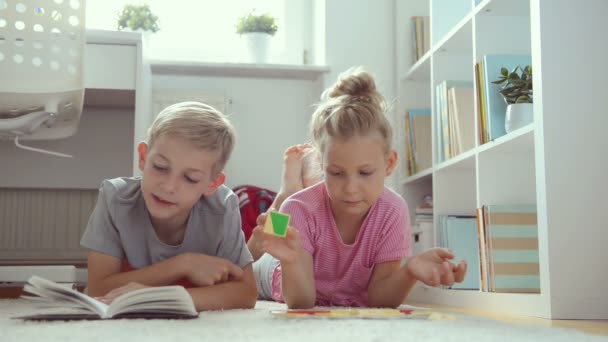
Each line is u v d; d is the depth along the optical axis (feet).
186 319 3.19
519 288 5.52
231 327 2.89
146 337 2.50
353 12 9.06
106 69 6.63
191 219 4.36
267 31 9.04
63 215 8.30
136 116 6.63
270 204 8.18
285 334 2.67
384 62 9.05
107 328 2.76
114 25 9.11
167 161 3.81
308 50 9.72
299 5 9.77
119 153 8.34
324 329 2.85
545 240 4.58
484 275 5.67
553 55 4.69
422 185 8.57
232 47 9.61
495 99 5.88
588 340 2.66
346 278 4.82
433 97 7.61
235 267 4.18
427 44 8.68
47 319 3.13
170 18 9.52
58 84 6.02
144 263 4.41
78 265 7.82
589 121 4.67
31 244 8.23
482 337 2.65
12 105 6.06
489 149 5.82
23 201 8.24
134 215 4.33
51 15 5.95
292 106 9.21
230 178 8.95
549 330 3.07
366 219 4.65
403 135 8.71
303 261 4.37
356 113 4.20
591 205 4.61
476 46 6.30
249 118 9.11
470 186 7.39
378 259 4.72
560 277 4.53
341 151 4.15
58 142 8.25
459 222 6.83
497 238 5.58
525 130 5.02
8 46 5.89
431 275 4.02
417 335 2.67
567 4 4.75
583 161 4.64
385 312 3.58
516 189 5.98
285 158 6.45
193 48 9.48
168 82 9.00
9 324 2.99
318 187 4.80
